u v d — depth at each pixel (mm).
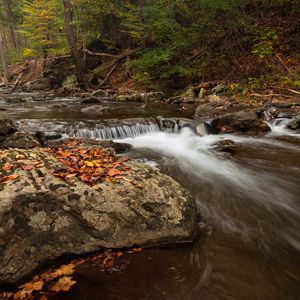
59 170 3377
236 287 2475
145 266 2660
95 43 20812
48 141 5992
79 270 2572
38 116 9219
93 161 4086
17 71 33312
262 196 4320
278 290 2488
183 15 16031
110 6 17891
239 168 5496
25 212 2678
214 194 4355
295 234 3400
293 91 11219
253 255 2936
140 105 12227
